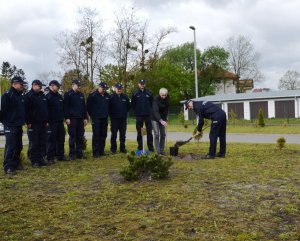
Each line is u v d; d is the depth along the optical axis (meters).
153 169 7.70
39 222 5.32
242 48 95.25
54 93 10.77
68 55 42.66
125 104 12.55
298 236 4.60
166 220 5.26
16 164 9.52
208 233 4.75
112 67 45.38
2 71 113.38
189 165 9.36
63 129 11.12
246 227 4.93
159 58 47.84
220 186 6.99
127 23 57.22
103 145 12.14
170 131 26.95
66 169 9.45
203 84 79.94
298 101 44.69
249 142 16.72
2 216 5.60
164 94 11.52
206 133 22.58
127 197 6.46
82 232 4.90
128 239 4.62
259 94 49.00
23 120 9.34
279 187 6.83
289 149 12.55
